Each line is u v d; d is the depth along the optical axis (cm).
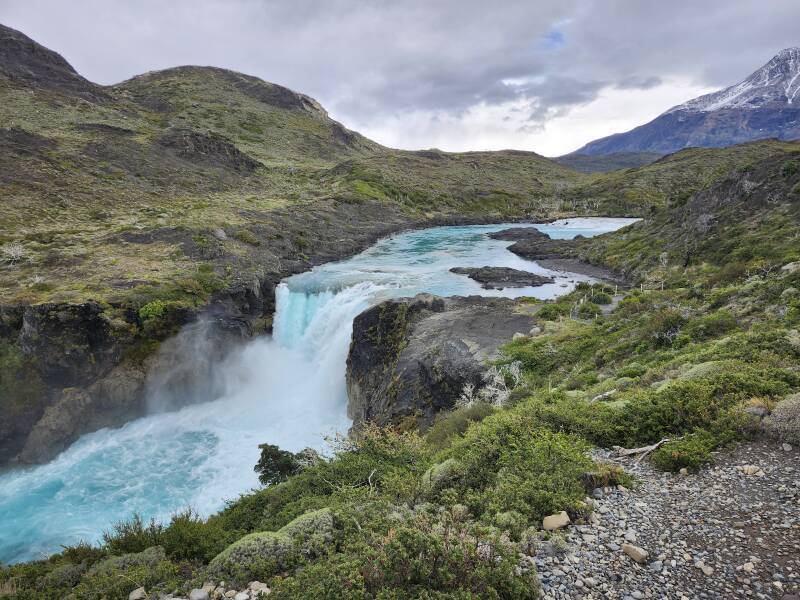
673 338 1967
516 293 4459
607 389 1588
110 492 2444
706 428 1006
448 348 2620
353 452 1410
